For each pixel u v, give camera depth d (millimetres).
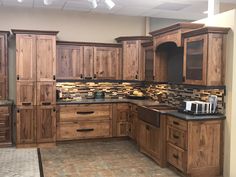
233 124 3973
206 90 4422
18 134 5438
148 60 5953
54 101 5582
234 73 3900
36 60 5457
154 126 4637
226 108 4031
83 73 6078
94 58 6141
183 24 4348
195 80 4141
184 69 4395
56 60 5855
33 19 6035
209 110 4168
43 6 5852
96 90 6488
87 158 4906
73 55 5992
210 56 3904
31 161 4719
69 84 6277
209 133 4012
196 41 4109
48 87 5543
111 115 6008
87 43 6051
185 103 4379
